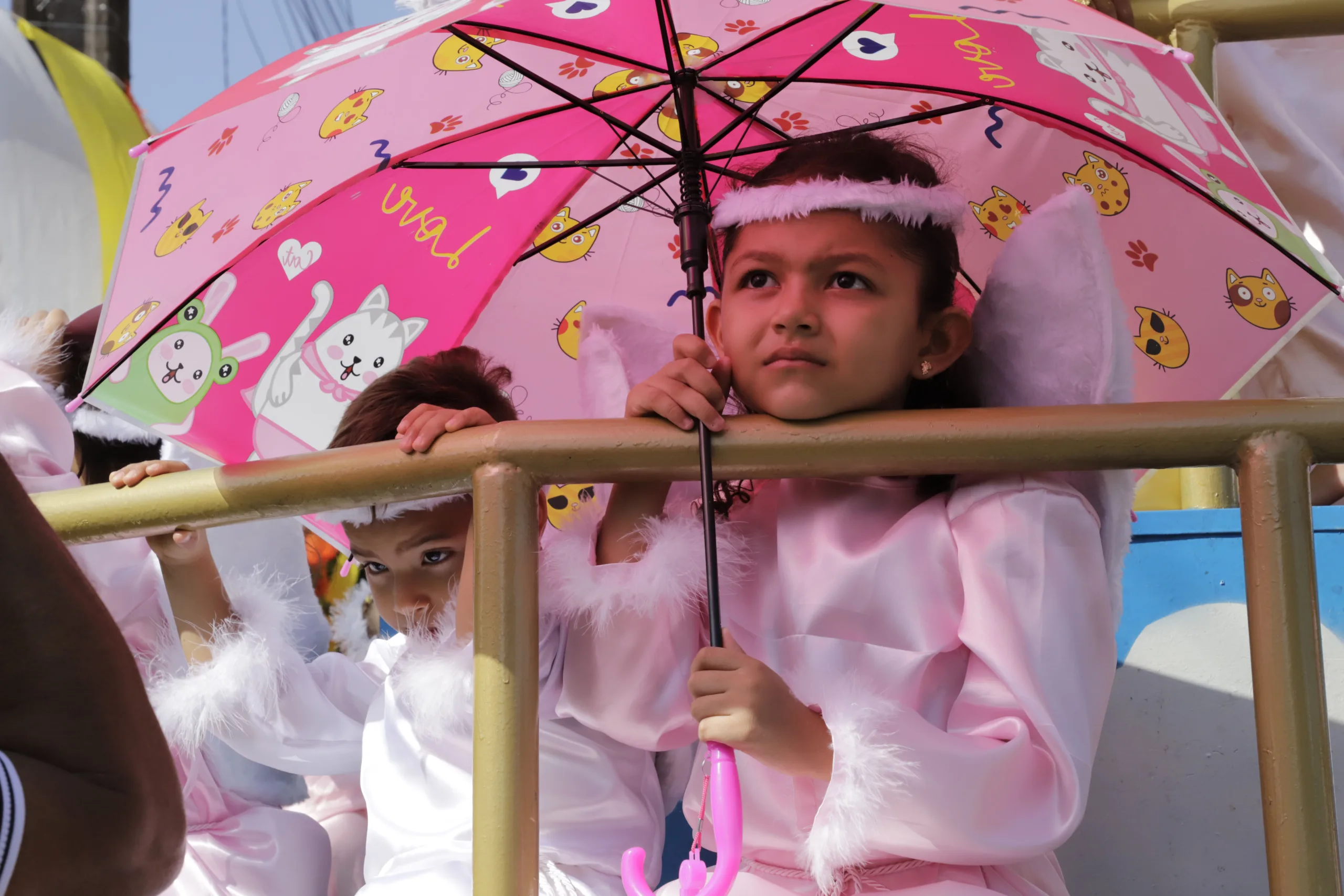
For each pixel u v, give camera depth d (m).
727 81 2.09
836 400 1.54
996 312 1.67
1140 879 2.07
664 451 1.38
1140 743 2.12
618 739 1.73
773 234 1.59
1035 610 1.49
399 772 1.90
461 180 2.14
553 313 2.26
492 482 1.37
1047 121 1.99
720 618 1.39
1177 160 1.78
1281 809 1.26
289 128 1.96
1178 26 3.35
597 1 1.99
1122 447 1.34
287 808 2.42
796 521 1.68
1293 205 3.49
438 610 1.89
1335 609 2.09
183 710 1.96
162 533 1.96
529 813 1.31
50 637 0.98
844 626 1.58
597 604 1.60
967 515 1.57
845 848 1.33
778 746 1.36
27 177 4.76
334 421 2.06
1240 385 2.00
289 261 2.08
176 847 1.04
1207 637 2.12
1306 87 3.62
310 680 2.09
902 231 1.61
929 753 1.35
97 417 2.54
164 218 1.93
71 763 0.96
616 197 2.22
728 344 1.59
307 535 3.22
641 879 1.35
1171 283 2.05
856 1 1.94
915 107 2.11
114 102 5.08
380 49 1.48
